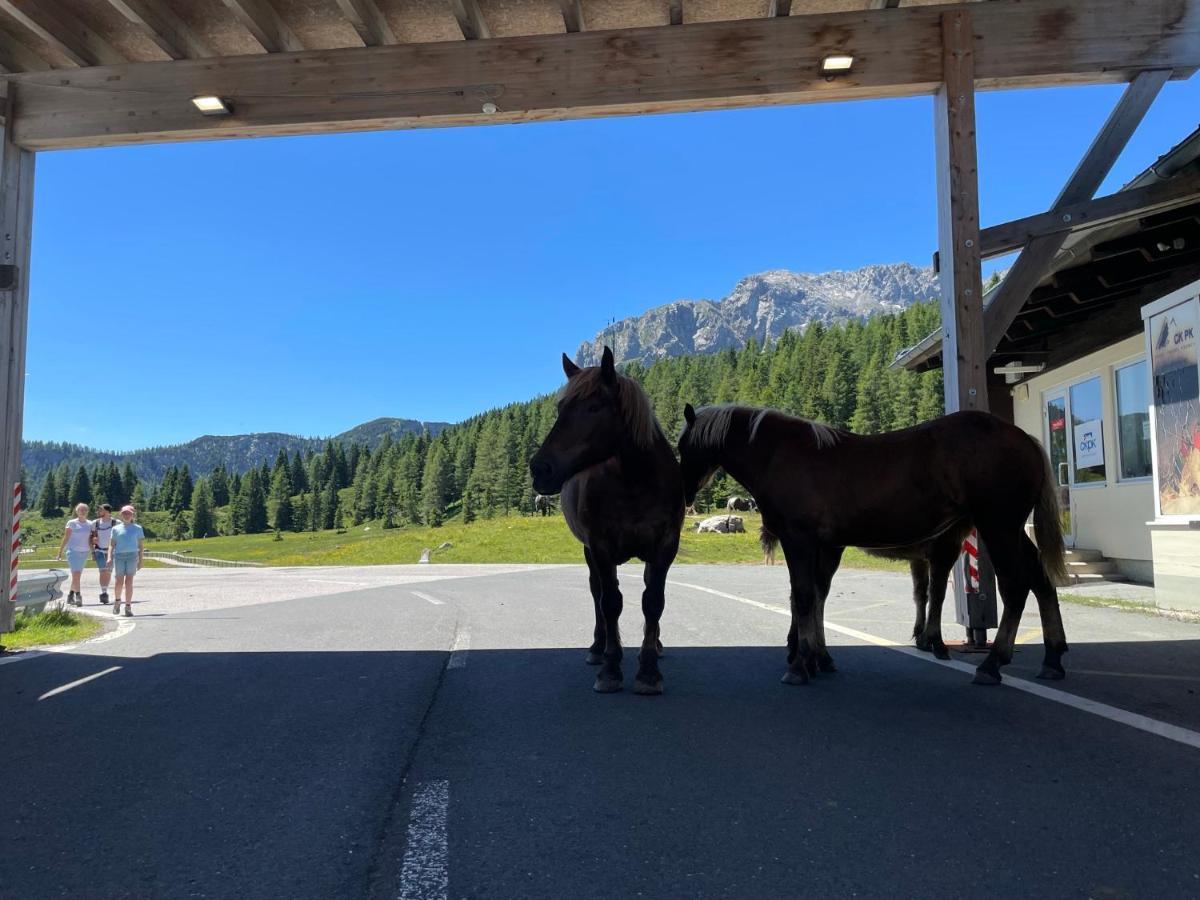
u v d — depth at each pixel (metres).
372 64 8.27
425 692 5.98
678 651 7.59
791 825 3.28
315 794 3.78
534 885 2.79
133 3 7.77
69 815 3.54
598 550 5.75
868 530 5.83
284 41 8.60
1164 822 3.26
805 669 5.92
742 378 119.88
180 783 3.96
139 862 3.04
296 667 7.09
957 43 7.58
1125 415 13.59
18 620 9.74
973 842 3.09
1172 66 7.47
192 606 13.66
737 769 4.00
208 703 5.70
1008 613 5.79
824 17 7.79
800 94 7.88
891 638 8.18
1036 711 5.06
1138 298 12.09
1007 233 7.47
